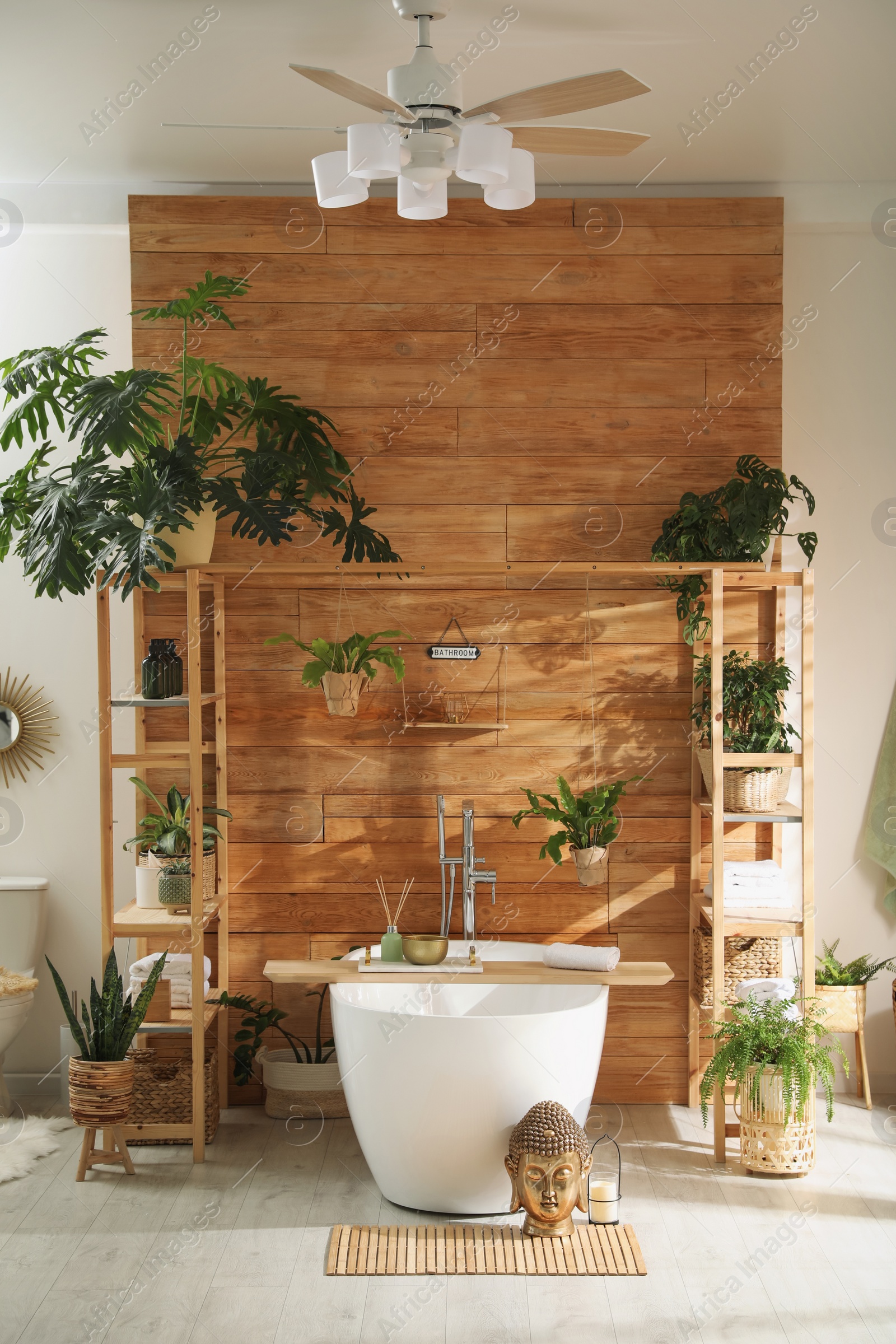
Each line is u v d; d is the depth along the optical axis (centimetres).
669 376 392
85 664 416
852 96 334
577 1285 272
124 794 409
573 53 310
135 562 313
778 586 380
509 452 393
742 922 346
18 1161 340
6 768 415
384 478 393
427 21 261
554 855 367
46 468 414
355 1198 320
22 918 401
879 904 413
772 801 351
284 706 394
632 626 394
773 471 370
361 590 395
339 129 269
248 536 340
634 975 333
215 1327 254
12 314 411
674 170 388
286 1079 372
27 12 288
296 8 287
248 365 391
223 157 378
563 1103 305
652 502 393
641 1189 323
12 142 366
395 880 394
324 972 334
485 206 392
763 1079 329
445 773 394
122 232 409
